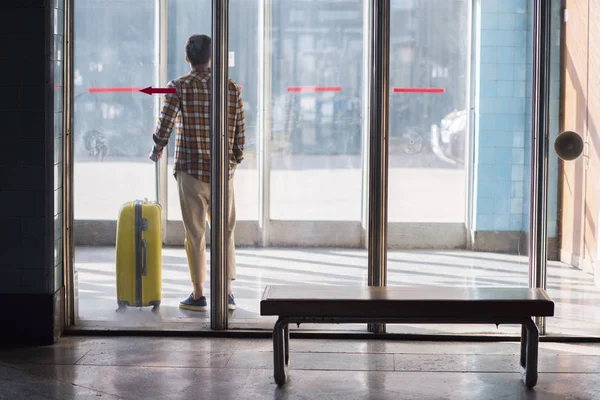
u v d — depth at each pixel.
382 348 7.09
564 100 7.57
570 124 7.58
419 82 8.02
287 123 8.12
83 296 7.79
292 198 8.24
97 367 6.50
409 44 8.00
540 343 7.28
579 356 6.86
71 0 7.43
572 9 7.50
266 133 8.11
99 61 7.84
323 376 6.32
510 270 8.04
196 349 7.03
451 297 5.89
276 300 5.88
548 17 7.40
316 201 8.20
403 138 8.03
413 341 7.32
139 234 7.78
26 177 7.00
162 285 7.85
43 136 6.98
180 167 7.82
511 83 7.99
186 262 7.84
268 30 8.07
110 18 7.80
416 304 5.79
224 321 7.50
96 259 7.79
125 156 7.84
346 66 8.12
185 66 7.80
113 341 7.25
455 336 7.33
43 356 6.78
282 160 8.12
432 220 8.06
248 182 8.08
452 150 8.05
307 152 8.17
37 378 6.22
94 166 7.82
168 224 7.86
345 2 8.07
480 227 8.03
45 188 7.00
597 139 7.58
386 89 7.37
